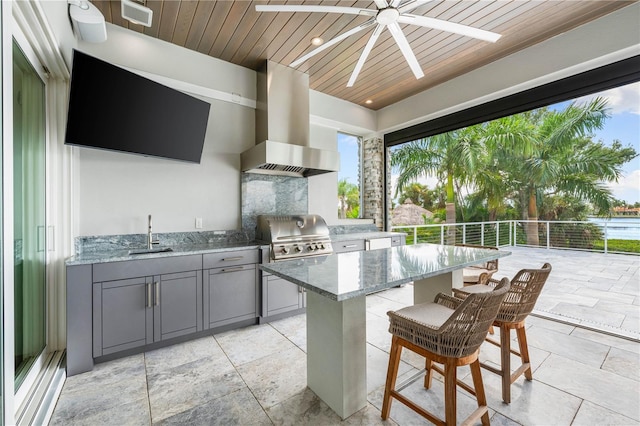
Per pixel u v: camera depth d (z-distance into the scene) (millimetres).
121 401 1719
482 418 1442
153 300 2320
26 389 1669
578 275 4281
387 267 1701
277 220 3184
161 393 1797
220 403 1700
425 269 1646
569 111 5727
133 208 2754
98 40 2395
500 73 3180
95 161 2580
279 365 2131
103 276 2111
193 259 2520
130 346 2223
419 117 4109
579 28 2605
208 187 3186
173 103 2559
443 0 2268
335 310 1605
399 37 2006
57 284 2156
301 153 3217
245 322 2855
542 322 2848
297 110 3441
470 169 7195
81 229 2506
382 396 1765
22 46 1609
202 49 3043
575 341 2443
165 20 2555
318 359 1747
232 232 3322
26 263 1785
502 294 1264
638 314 2996
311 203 4145
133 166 2766
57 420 1558
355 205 5160
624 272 4383
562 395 1729
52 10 1728
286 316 3125
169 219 2947
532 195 6410
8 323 1134
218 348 2398
